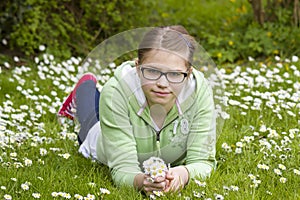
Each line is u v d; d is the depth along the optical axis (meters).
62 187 3.29
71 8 6.88
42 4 6.68
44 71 5.87
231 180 3.40
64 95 5.07
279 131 4.21
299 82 5.20
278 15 6.98
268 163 3.64
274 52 6.49
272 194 3.26
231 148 3.99
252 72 5.27
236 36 6.83
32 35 6.48
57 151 3.82
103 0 6.91
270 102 4.58
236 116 4.56
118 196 3.19
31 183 3.27
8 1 6.54
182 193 3.26
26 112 4.66
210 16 8.01
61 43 6.67
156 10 7.61
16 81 5.34
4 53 6.66
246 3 8.03
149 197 3.22
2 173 3.39
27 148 3.84
